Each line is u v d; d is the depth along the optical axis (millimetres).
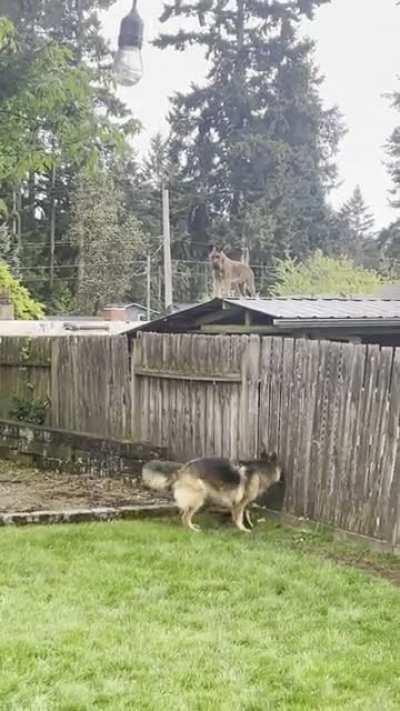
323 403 6105
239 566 5086
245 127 37500
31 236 34375
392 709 3129
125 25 6027
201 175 37781
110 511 6480
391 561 5324
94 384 8789
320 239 37688
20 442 9375
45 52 8688
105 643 3705
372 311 8789
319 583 4762
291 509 6406
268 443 6668
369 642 3840
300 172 37125
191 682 3322
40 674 3328
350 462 5836
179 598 4438
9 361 10156
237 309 9094
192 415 7496
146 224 36625
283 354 6516
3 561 5023
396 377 5469
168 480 6434
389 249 35781
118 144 9523
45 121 9195
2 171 9617
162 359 7840
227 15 37719
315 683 3342
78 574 4812
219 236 35219
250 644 3771
